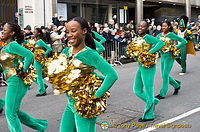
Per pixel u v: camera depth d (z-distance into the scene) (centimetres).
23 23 1269
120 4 1831
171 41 593
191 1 2638
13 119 355
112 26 1278
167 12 2400
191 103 564
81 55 255
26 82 365
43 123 396
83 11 1572
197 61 1212
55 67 250
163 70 602
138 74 469
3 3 1266
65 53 274
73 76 249
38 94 699
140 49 450
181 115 487
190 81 794
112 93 680
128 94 663
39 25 1332
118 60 1184
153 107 465
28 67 361
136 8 1988
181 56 897
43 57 673
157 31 1358
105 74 253
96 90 256
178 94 646
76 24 252
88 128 263
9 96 356
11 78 359
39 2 1323
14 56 358
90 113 255
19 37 377
